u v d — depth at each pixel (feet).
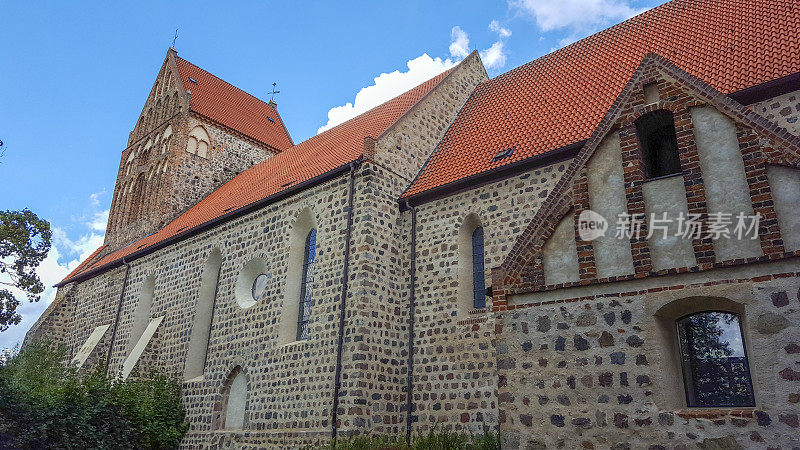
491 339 52.24
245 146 121.90
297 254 68.23
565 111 61.36
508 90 76.02
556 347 32.32
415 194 62.75
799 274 26.66
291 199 70.74
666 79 34.04
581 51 72.84
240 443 62.75
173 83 122.42
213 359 71.61
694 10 64.69
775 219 28.30
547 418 31.40
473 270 57.67
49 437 57.11
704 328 29.84
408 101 78.07
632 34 68.64
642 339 29.78
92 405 63.00
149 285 92.48
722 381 28.58
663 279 30.19
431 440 48.19
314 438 55.11
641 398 28.89
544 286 33.86
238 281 73.41
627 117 34.68
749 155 30.07
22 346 106.52
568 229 34.76
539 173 54.34
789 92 44.39
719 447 26.35
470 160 63.26
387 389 56.13
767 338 26.63
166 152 113.19
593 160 35.17
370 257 59.16
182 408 72.43
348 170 64.44
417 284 60.08
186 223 92.79
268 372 63.36
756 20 55.52
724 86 48.39
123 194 125.08
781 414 25.40
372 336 56.59
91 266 113.29
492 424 49.47
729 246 29.17
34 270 76.23
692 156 31.63
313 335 60.18
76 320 108.06
